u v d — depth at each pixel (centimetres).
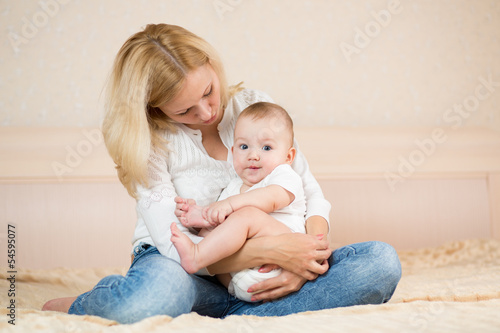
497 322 108
